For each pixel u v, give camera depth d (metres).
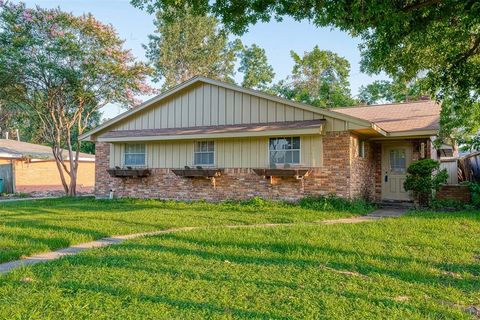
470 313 3.62
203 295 3.95
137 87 17.94
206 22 36.47
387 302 3.78
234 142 13.45
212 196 13.76
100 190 16.23
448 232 7.52
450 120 13.80
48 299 3.76
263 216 9.99
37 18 15.95
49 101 17.78
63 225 8.42
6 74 15.80
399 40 7.97
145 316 3.39
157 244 6.45
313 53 34.72
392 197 14.25
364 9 6.39
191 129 13.94
